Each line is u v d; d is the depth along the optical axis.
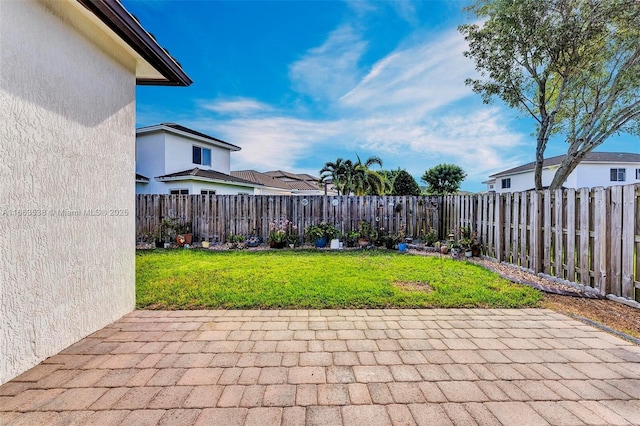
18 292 2.29
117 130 3.48
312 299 3.99
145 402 1.98
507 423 1.81
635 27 6.78
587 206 4.42
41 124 2.48
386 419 1.84
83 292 2.95
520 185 24.50
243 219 9.91
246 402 1.99
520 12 7.23
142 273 5.46
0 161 2.15
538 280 5.09
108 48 3.30
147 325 3.25
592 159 21.23
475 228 7.64
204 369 2.39
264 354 2.63
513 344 2.83
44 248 2.52
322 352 2.67
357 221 9.79
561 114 9.70
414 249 8.65
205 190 14.40
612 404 1.99
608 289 4.10
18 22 2.26
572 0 6.94
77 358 2.55
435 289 4.52
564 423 1.82
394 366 2.44
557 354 2.64
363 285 4.61
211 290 4.38
